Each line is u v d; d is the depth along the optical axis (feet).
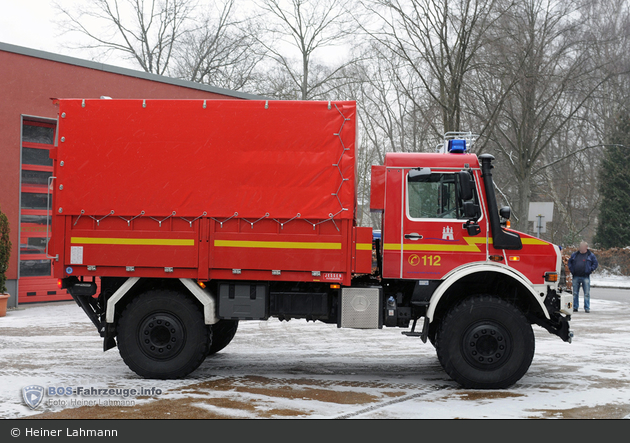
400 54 74.18
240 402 16.88
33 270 45.16
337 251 19.84
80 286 20.88
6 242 39.65
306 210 19.85
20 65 42.93
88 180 20.49
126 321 20.04
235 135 20.16
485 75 76.69
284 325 37.60
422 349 27.96
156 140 20.38
